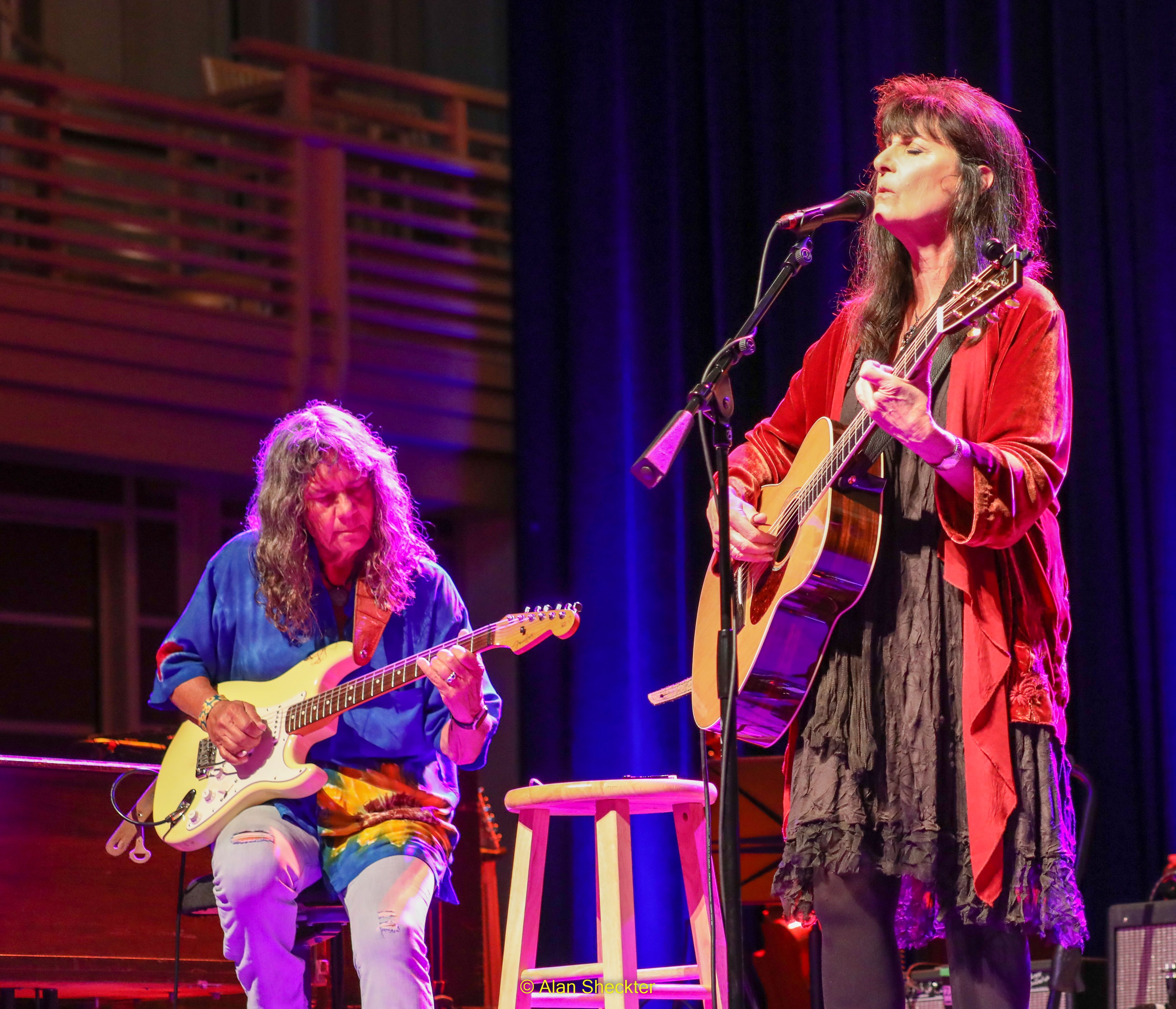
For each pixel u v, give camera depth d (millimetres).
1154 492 9391
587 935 11102
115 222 12758
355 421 5656
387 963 4863
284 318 13242
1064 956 6719
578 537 12078
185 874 6805
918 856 4098
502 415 14133
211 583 5672
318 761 5359
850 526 4375
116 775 6922
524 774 11844
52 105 13930
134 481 13805
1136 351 9625
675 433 4836
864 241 4965
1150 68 9727
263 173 14227
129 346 12383
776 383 11094
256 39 13820
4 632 13117
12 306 11914
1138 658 9312
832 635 4438
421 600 5531
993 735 4098
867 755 4242
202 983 6902
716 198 11750
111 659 13570
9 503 13188
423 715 5422
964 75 10375
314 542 5562
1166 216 9602
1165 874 7422
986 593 4203
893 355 4672
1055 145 10031
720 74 11922
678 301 12031
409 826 5168
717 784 7645
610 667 11758
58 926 6652
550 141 12797
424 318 14047
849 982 4242
